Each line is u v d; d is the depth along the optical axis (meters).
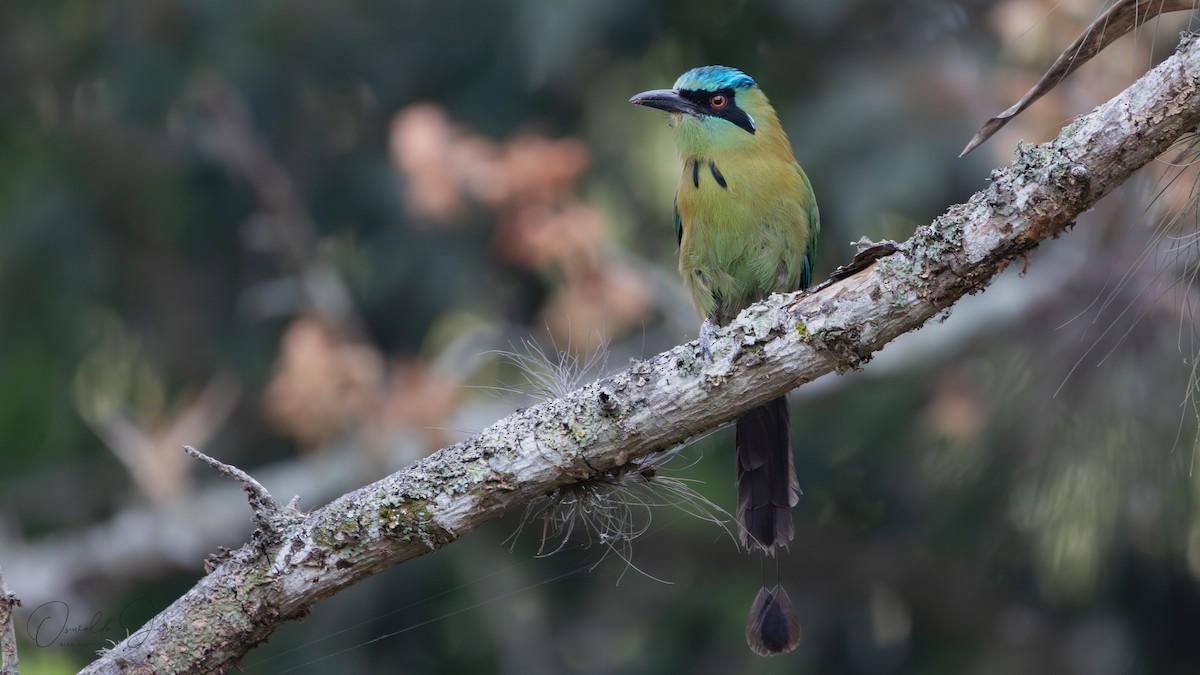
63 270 14.15
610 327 11.89
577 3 12.71
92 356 14.30
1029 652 12.99
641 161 14.08
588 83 13.95
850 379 12.52
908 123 12.21
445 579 12.86
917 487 12.62
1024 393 11.30
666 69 13.87
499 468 5.60
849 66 12.84
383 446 11.97
